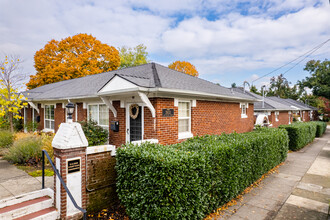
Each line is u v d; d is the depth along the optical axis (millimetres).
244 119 13391
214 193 4715
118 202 5156
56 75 24984
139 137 7891
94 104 10250
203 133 9430
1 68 12320
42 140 7719
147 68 9914
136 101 7941
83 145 4176
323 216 4707
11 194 4508
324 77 28719
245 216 4672
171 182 3645
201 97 9281
